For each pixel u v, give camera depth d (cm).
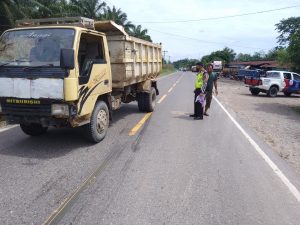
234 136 912
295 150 803
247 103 1805
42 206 455
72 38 684
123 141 810
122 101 1062
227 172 612
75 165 624
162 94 2081
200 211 453
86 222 415
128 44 934
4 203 462
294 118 1341
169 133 918
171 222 421
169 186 536
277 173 616
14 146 742
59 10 3075
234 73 4850
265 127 1088
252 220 433
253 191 528
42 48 685
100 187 524
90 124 748
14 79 659
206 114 1245
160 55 1416
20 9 2428
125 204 467
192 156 706
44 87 643
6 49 702
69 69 635
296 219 440
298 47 1645
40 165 620
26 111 665
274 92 2270
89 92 719
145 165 637
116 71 905
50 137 827
